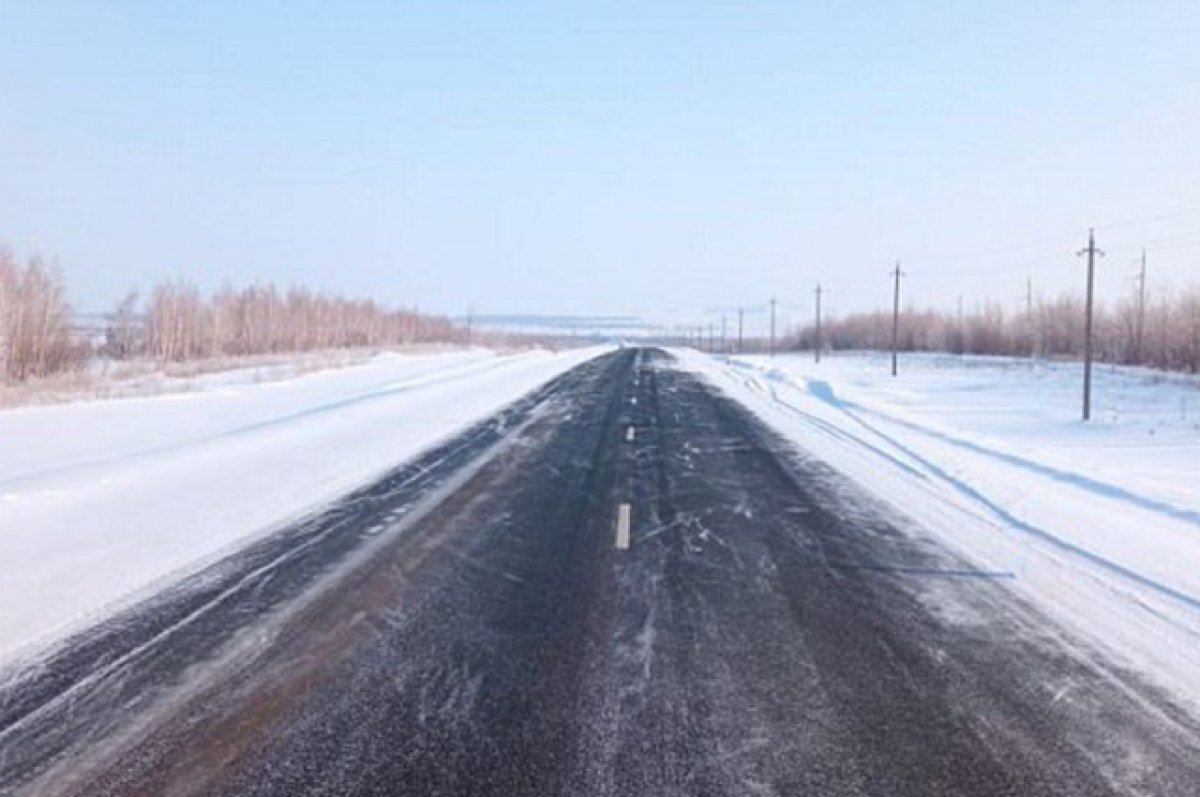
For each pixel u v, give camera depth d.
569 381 33.06
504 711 4.46
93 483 10.65
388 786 3.71
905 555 7.89
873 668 5.14
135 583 6.64
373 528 8.66
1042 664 5.24
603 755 4.01
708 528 8.89
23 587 6.49
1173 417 21.42
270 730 4.22
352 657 5.19
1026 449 15.36
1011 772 3.91
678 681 4.89
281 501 9.95
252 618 5.88
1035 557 7.86
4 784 3.69
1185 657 5.38
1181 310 41.72
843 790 3.73
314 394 24.81
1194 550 8.09
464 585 6.71
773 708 4.55
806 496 10.77
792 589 6.77
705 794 3.68
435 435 16.30
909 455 14.54
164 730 4.21
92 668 4.97
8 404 19.73
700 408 22.72
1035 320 63.09
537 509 9.70
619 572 7.18
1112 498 10.80
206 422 17.56
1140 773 3.92
